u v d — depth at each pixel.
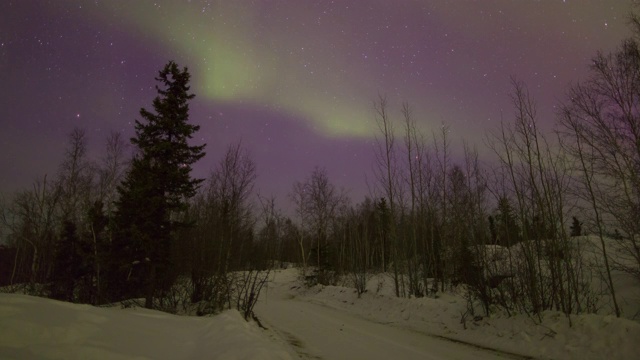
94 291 24.48
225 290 20.56
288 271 54.75
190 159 22.77
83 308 9.41
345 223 53.72
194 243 22.64
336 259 49.47
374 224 50.00
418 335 15.45
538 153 16.09
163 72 23.03
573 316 13.01
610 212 14.24
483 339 14.38
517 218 18.23
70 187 36.00
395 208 33.78
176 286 22.16
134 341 8.29
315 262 48.12
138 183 21.55
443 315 18.52
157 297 21.47
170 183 22.05
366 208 55.75
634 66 14.59
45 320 7.60
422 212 30.53
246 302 19.69
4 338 6.46
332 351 11.46
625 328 11.15
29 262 35.12
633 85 14.48
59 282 28.30
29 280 30.31
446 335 15.62
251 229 26.34
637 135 14.15
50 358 6.22
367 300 26.45
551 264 14.95
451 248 28.31
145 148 22.05
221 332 10.12
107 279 24.05
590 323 12.16
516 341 13.25
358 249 47.41
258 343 8.58
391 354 11.34
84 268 28.33
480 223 22.47
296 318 20.25
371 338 14.30
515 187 16.80
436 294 25.94
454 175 29.27
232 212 23.92
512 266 16.53
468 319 16.78
